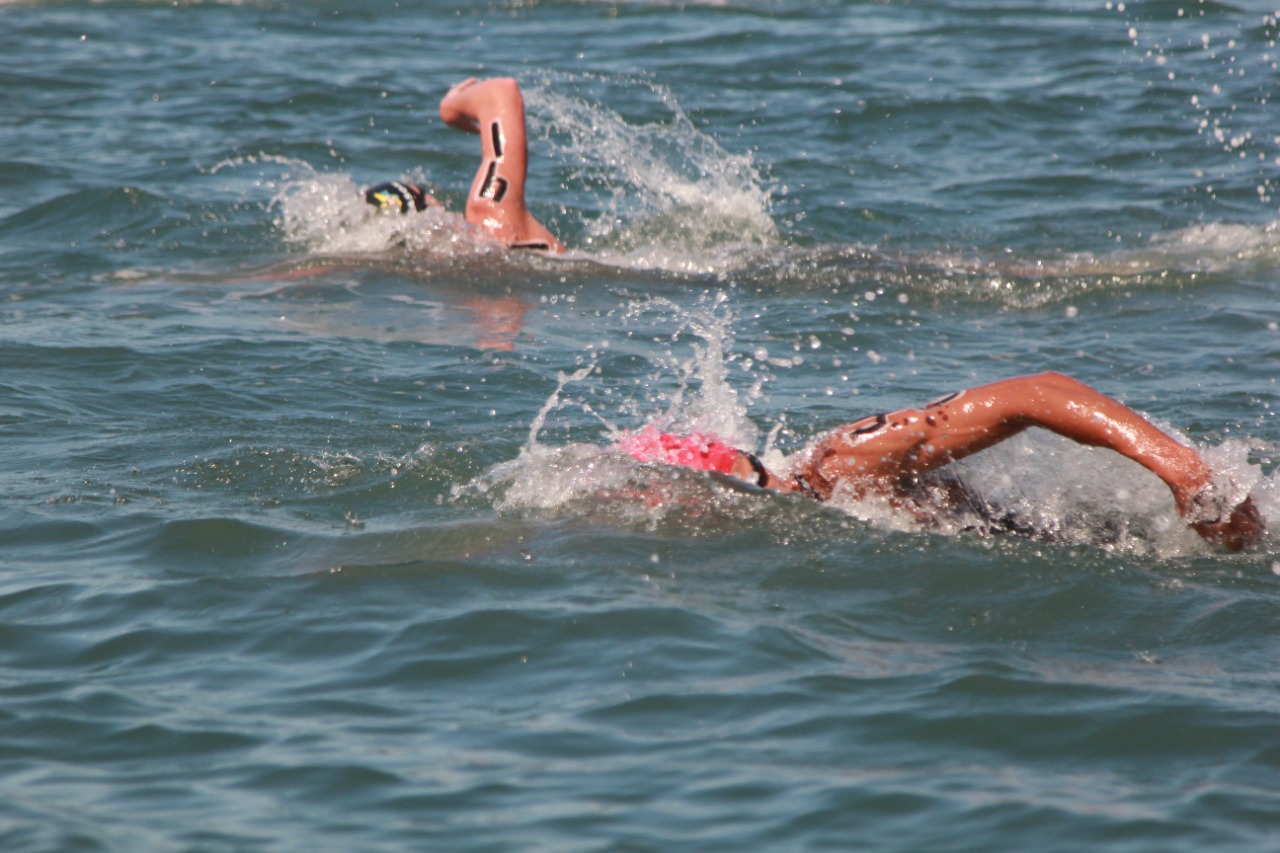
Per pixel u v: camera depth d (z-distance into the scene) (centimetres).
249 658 1560
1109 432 1788
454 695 1470
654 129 4900
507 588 1719
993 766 1315
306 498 2039
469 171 4497
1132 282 3412
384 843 1196
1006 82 5512
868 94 5334
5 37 6319
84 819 1232
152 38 6450
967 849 1184
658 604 1662
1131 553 1823
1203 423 2405
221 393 2539
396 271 3469
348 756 1343
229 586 1742
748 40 6419
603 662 1532
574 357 2823
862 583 1727
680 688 1470
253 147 4581
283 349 2825
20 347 2780
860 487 1939
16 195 4009
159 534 1898
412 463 2162
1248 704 1421
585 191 4225
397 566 1788
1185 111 5062
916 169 4503
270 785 1295
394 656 1556
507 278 3434
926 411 1895
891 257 3644
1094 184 4316
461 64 5959
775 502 1941
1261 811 1229
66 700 1462
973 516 1911
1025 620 1631
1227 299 3288
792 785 1282
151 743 1373
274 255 3609
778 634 1585
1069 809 1237
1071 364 2814
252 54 6119
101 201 3938
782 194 4216
